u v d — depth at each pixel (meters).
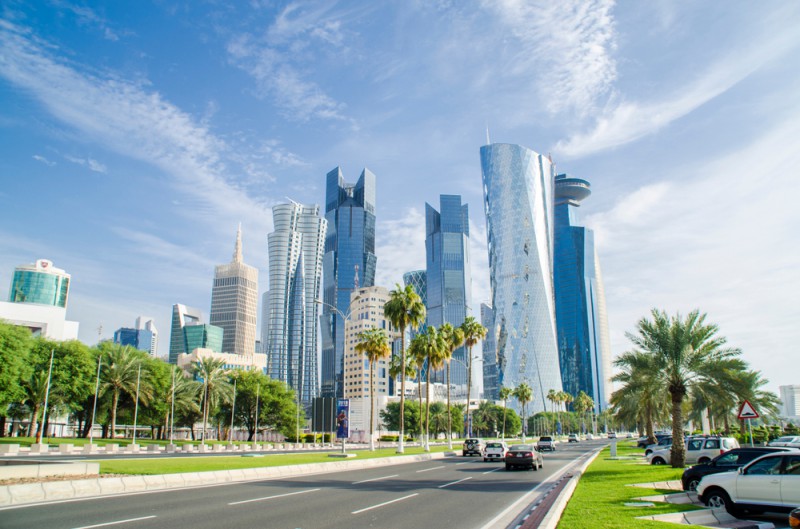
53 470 20.61
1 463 24.88
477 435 189.00
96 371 79.06
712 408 56.97
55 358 73.81
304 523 14.25
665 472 30.16
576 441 131.12
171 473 24.31
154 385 89.19
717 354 36.22
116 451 55.16
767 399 59.31
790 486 15.84
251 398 111.75
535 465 36.16
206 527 13.43
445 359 75.81
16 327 66.81
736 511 16.77
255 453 56.38
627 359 38.12
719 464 20.80
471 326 92.81
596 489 22.06
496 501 19.44
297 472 32.34
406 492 22.12
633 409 65.25
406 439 146.88
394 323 65.12
